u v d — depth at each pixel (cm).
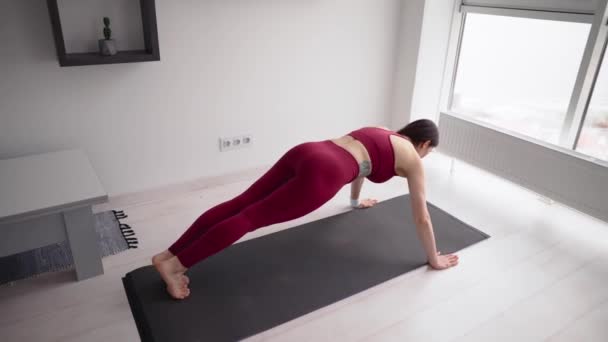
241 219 197
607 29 265
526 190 329
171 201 300
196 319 198
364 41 359
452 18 358
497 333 198
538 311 211
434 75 373
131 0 267
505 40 324
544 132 312
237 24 301
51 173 235
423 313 208
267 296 213
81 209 212
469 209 302
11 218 195
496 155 318
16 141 261
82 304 209
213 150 327
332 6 333
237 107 324
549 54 297
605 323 205
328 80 356
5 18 236
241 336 190
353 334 195
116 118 283
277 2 310
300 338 192
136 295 213
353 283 224
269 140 348
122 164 297
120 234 261
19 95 252
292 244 254
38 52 249
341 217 284
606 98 275
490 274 236
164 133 303
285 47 325
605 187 262
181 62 291
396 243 258
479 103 357
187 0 279
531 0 301
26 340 188
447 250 254
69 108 268
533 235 273
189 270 230
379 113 395
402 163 220
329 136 378
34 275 226
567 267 244
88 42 263
